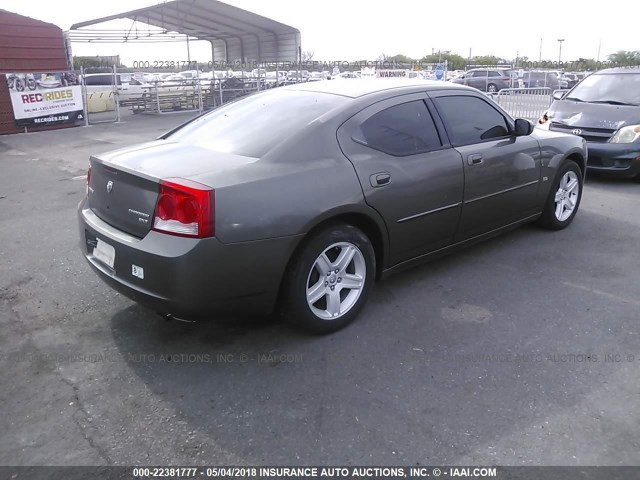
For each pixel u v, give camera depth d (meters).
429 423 2.74
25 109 15.91
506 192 4.73
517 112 12.64
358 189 3.53
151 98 22.34
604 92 8.62
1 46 17.81
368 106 3.86
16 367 3.28
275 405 2.90
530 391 2.98
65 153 11.93
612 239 5.41
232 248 3.03
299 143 3.45
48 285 4.46
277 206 3.16
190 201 2.95
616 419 2.74
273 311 3.46
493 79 27.36
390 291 4.25
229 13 23.34
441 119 4.26
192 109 23.12
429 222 4.09
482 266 4.73
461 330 3.65
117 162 3.42
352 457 2.52
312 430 2.70
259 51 28.66
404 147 3.93
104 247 3.40
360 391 3.00
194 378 3.15
